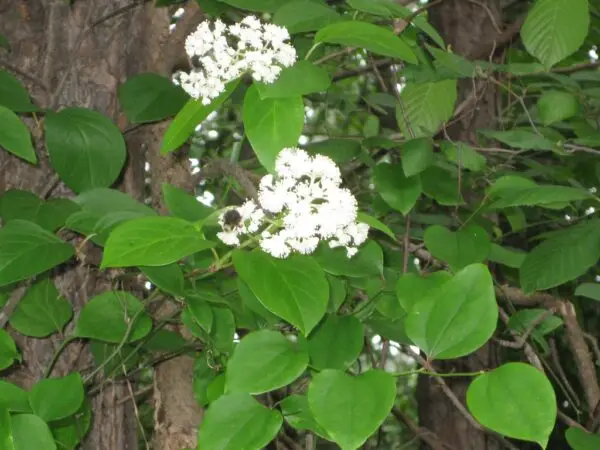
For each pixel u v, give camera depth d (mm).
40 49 787
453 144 726
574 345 801
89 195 631
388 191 662
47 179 764
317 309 436
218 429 447
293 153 470
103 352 717
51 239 558
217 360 658
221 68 474
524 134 754
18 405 542
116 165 670
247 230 483
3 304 702
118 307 636
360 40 474
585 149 751
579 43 607
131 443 795
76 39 792
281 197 462
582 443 528
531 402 408
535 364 736
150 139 815
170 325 753
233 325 630
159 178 809
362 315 630
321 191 469
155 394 766
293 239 466
